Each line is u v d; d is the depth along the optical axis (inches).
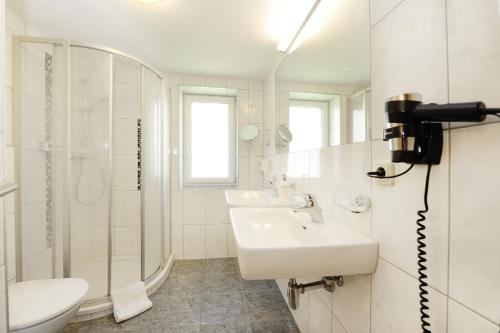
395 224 27.4
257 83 104.7
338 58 41.5
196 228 102.6
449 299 20.6
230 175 110.6
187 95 108.1
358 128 35.3
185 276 87.0
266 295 75.0
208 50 78.3
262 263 28.1
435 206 22.0
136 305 66.4
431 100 22.6
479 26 18.2
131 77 93.0
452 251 20.4
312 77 52.2
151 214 87.7
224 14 58.9
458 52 19.9
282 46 65.0
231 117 110.7
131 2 54.7
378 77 30.7
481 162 18.0
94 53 73.2
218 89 104.3
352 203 36.7
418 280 23.9
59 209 70.7
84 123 83.2
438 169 21.7
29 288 50.4
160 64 90.0
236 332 58.5
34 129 64.6
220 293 76.0
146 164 85.4
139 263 88.0
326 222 41.6
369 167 32.6
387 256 28.7
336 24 42.1
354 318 35.2
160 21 62.4
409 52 25.4
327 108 45.4
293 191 64.6
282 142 74.9
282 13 58.4
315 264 29.1
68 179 67.2
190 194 102.3
